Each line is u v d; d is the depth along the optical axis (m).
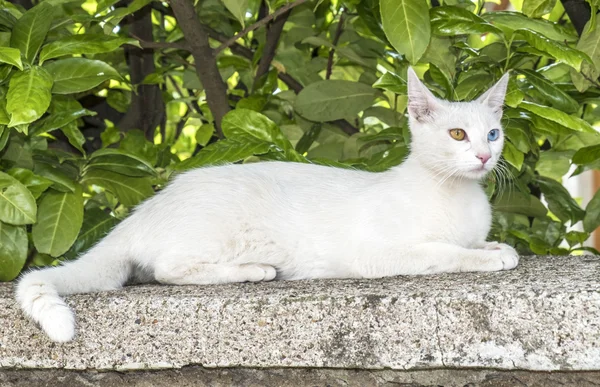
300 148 4.31
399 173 3.28
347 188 3.27
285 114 4.59
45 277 2.74
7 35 3.68
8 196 3.00
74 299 2.62
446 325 2.30
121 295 2.61
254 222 3.13
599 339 2.17
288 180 3.31
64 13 4.35
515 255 2.88
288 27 4.89
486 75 3.76
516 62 3.79
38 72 3.00
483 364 2.28
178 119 6.27
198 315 2.50
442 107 3.25
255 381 2.52
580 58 3.12
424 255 2.91
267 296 2.46
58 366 2.60
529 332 2.23
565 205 4.18
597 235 7.31
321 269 3.14
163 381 2.58
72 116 3.55
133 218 3.26
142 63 4.68
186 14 3.90
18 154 3.55
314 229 3.15
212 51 4.08
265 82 4.41
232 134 3.71
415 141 3.32
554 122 3.46
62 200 3.49
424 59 3.79
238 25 4.87
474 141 3.14
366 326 2.37
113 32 4.27
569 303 2.19
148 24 4.56
